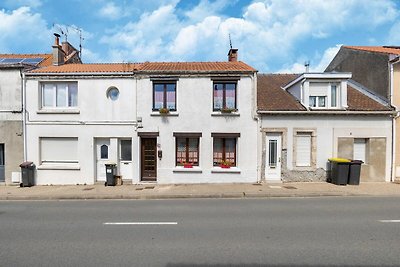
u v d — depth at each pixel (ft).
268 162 42.78
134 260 15.74
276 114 42.09
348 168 39.83
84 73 42.39
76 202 31.94
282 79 58.29
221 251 16.90
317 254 16.35
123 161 43.34
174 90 42.91
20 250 17.26
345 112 41.93
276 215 25.05
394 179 42.68
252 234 19.89
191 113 42.34
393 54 43.09
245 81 42.09
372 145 42.68
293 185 39.83
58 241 18.79
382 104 44.16
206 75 42.11
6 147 42.75
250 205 29.35
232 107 42.75
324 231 20.45
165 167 42.47
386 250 16.88
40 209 28.22
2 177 42.86
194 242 18.42
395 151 42.70
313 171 42.57
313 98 44.65
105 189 38.17
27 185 41.06
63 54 53.67
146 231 20.79
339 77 43.14
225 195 34.47
